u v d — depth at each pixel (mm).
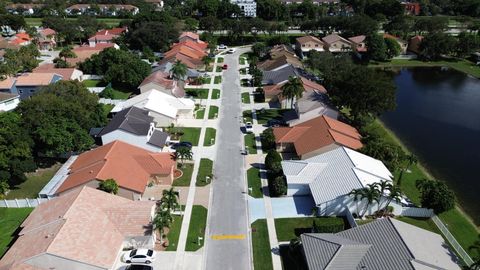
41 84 108438
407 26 185625
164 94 101812
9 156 69812
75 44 183375
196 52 149875
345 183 62531
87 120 83500
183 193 67875
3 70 121562
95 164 67688
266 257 53781
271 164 72688
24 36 173875
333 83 97625
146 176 68438
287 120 93875
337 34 181125
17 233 59125
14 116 75500
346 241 49938
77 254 47562
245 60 154750
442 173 77438
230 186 70125
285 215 62250
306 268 50938
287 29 197875
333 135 77750
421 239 50250
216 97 114062
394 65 157750
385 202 60906
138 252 52594
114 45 155875
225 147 84438
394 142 90375
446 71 150875
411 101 117438
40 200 64812
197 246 55625
